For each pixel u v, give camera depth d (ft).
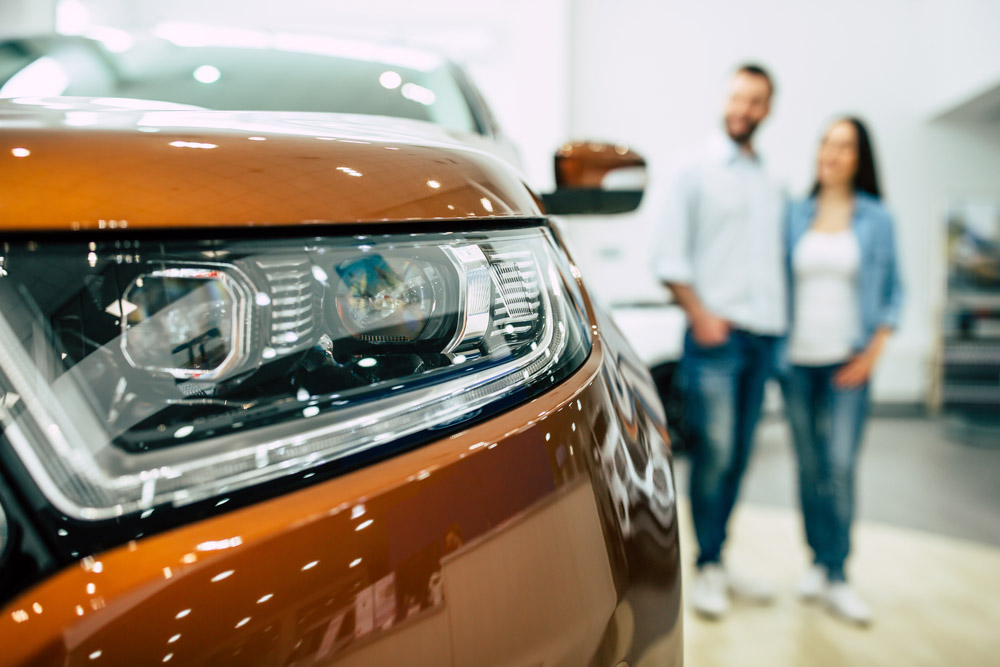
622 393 1.89
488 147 2.65
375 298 1.40
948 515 7.95
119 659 1.03
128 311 1.19
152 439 1.16
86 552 1.07
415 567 1.24
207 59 3.55
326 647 1.14
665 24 16.61
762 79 5.52
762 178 5.75
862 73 16.55
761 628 5.33
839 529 5.61
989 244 16.16
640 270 16.48
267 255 1.30
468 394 1.46
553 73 16.07
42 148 1.26
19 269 1.16
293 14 16.31
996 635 5.19
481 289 1.57
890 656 4.90
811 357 5.74
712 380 5.65
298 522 1.17
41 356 1.14
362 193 1.44
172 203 1.25
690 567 6.50
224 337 1.24
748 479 9.34
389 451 1.32
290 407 1.27
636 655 1.63
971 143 16.52
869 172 5.72
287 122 1.73
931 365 16.03
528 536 1.40
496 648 1.31
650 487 1.81
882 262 5.66
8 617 1.03
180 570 1.08
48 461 1.10
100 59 3.46
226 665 1.07
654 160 16.85
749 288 5.64
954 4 15.38
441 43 16.40
